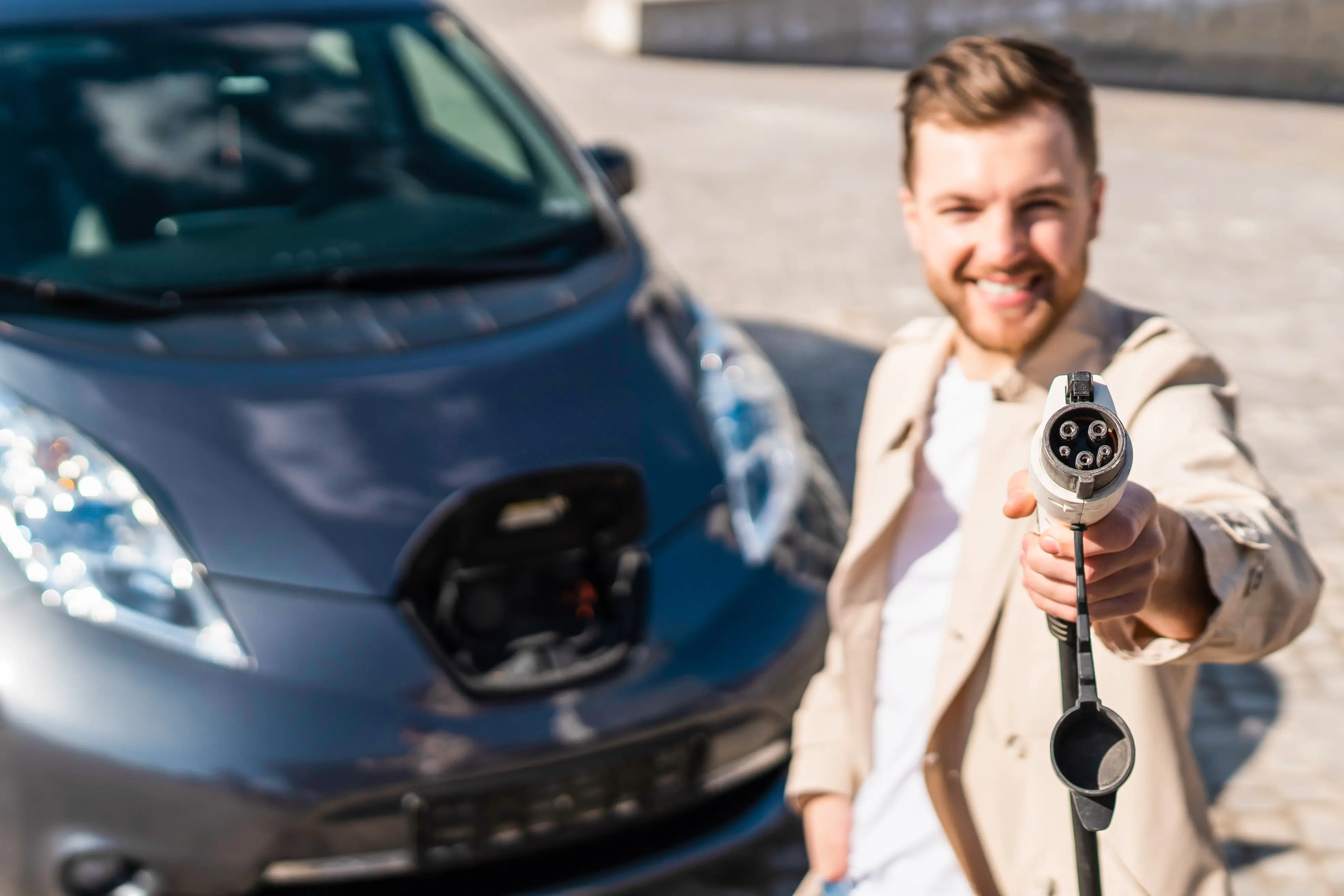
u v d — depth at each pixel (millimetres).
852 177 9062
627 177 3764
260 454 2396
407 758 2156
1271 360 5527
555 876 2303
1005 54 1164
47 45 3199
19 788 2125
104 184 2984
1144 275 6691
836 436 4820
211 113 3176
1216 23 12195
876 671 1395
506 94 3615
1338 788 2881
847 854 1451
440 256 3021
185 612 2199
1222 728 3115
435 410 2543
